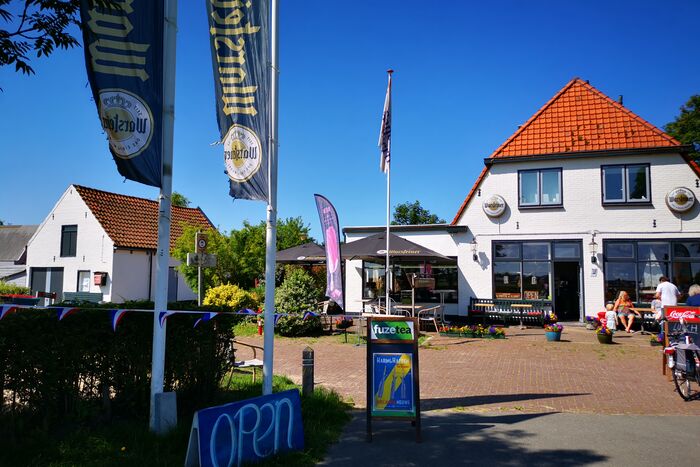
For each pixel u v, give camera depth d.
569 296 20.11
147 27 5.70
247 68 6.44
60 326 5.20
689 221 17.98
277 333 15.74
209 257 13.33
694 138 28.16
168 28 5.95
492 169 20.11
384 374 6.02
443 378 9.50
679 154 18.23
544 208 19.38
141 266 27.75
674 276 18.00
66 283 27.41
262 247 23.02
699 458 5.33
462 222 20.34
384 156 15.13
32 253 28.42
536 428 6.38
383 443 5.80
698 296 9.75
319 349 13.07
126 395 5.87
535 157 19.44
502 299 19.45
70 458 4.73
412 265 20.73
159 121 5.77
